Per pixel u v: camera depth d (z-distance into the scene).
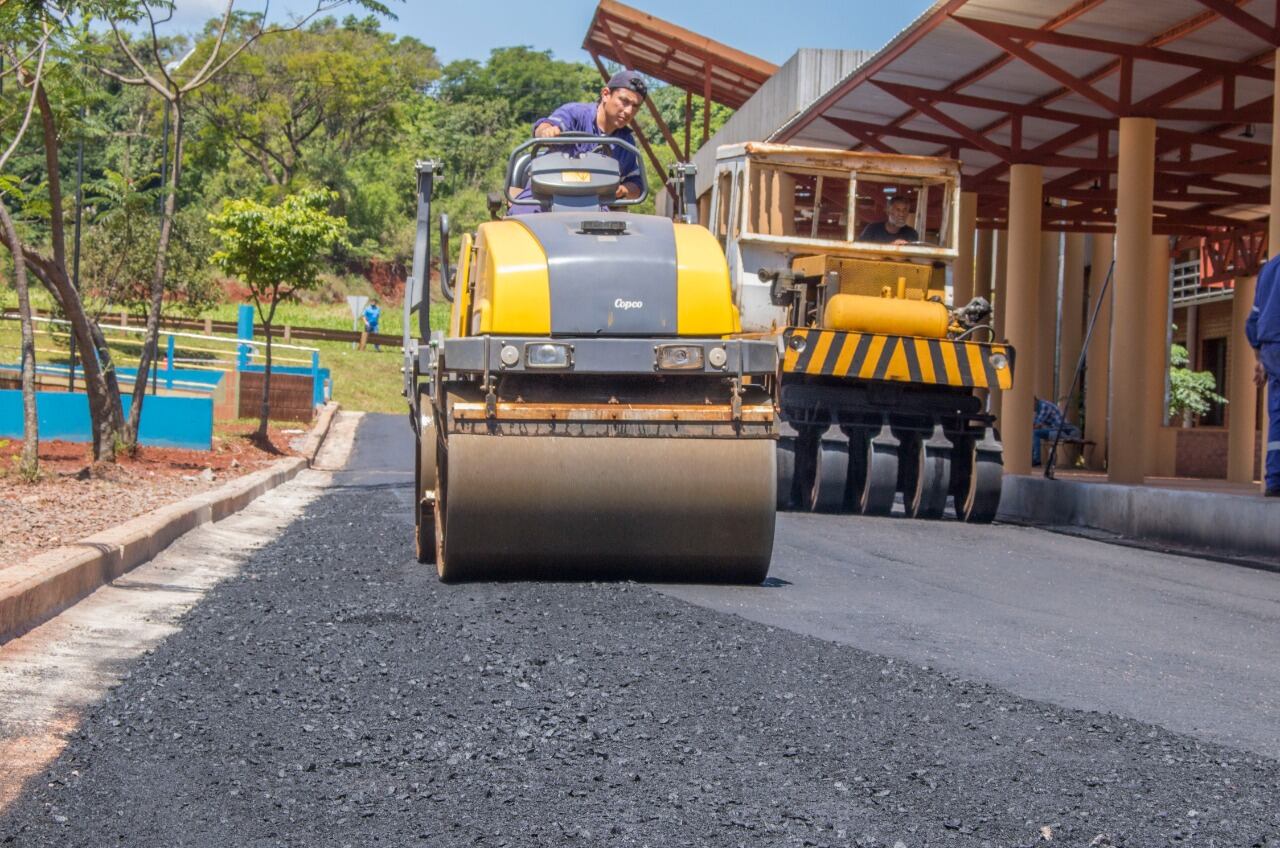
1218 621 7.63
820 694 5.10
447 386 7.84
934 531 12.22
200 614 6.82
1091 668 5.98
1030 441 19.50
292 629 6.32
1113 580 9.37
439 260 9.50
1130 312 16.39
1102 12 15.70
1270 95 18.62
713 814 3.69
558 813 3.68
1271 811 3.88
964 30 16.84
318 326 65.62
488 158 118.75
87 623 6.62
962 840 3.54
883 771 4.14
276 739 4.40
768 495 7.71
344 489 16.75
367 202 95.50
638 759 4.20
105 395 15.65
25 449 13.35
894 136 22.64
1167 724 4.97
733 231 14.63
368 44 99.19
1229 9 13.84
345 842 3.45
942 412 13.79
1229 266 25.59
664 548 7.77
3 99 16.72
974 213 23.31
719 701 4.96
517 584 7.72
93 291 36.56
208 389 28.48
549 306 7.70
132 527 9.17
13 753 4.27
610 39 32.22
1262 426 25.78
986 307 14.42
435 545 8.52
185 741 4.39
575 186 8.59
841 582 8.42
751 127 28.62
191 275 38.81
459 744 4.34
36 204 15.30
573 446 7.58
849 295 13.74
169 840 3.47
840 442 13.30
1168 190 23.78
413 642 5.97
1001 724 4.77
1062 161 19.88
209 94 80.25
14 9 14.35
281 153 91.44
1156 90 18.86
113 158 77.50
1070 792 3.99
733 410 7.71
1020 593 8.39
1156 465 26.42
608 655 5.70
